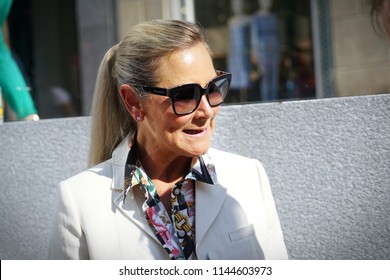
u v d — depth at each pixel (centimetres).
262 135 381
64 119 431
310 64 882
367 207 359
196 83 296
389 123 353
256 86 943
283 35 927
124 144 334
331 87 834
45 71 1063
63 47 1055
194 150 303
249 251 312
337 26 820
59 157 433
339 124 364
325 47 844
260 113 382
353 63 808
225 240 311
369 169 358
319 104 368
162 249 309
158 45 298
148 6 937
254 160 339
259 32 946
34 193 440
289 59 913
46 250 436
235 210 318
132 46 309
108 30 966
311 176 371
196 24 314
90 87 988
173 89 296
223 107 390
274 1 934
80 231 318
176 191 317
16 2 1088
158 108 302
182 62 297
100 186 324
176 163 326
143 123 320
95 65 983
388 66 786
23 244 442
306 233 372
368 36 792
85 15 985
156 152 321
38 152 439
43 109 1038
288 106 375
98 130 352
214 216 311
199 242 305
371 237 359
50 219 435
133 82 308
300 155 373
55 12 1062
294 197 375
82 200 321
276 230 327
